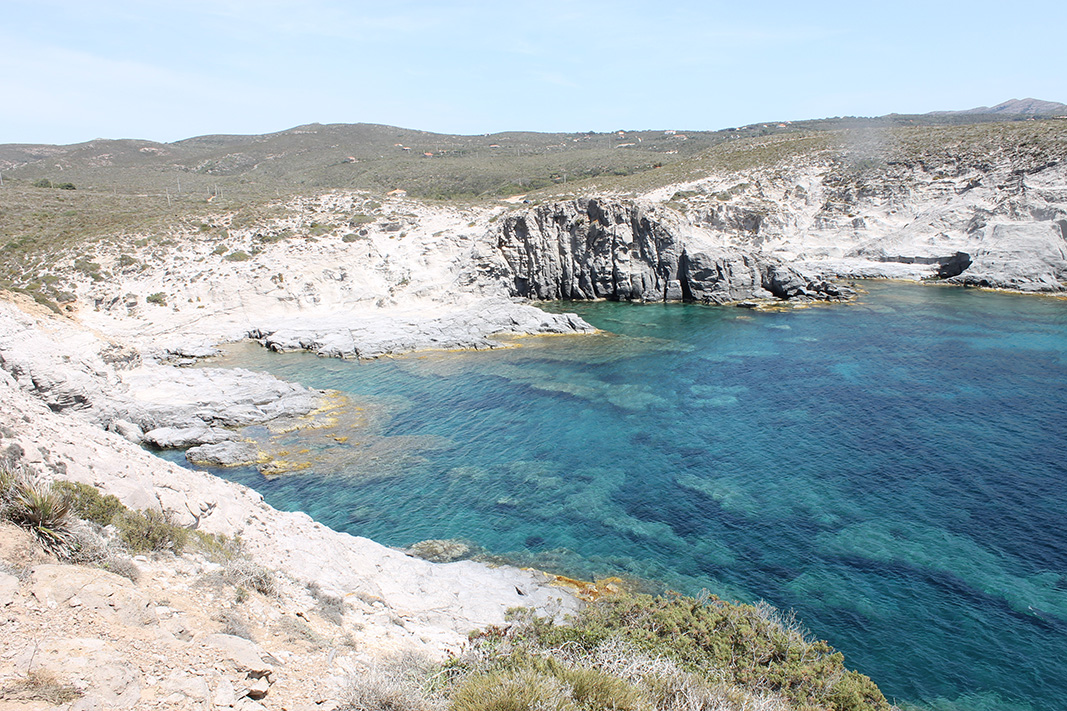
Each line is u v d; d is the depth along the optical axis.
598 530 29.08
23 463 13.55
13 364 36.38
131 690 8.04
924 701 18.84
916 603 23.39
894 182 105.19
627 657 13.03
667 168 126.56
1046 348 57.56
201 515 17.47
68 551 11.00
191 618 10.85
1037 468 34.12
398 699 9.96
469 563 25.30
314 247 82.06
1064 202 86.88
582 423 42.72
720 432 40.56
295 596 14.75
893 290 87.19
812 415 43.16
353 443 39.84
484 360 59.56
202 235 81.75
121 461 17.27
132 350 49.56
